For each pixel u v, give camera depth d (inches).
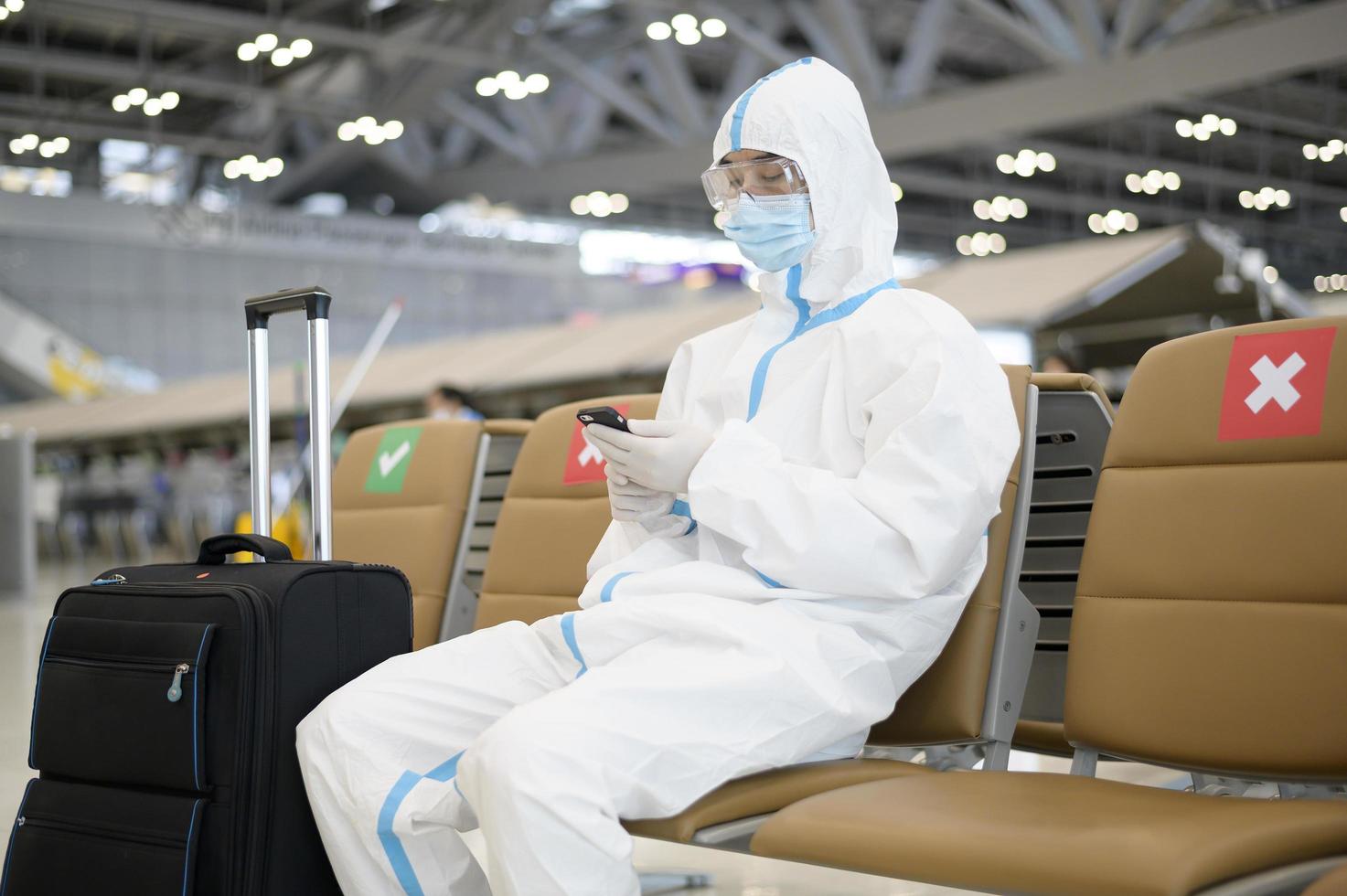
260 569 69.4
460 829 61.7
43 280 815.1
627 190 646.5
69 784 70.1
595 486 87.4
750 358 70.0
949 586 62.7
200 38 586.6
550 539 88.7
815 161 65.9
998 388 61.7
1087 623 62.1
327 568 69.1
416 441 104.0
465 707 63.8
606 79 601.9
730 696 56.3
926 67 486.9
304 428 314.8
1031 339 278.2
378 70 621.0
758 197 67.0
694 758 55.2
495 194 741.9
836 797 52.2
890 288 67.9
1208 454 60.3
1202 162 769.6
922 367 60.8
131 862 66.2
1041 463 75.3
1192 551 59.2
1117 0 514.9
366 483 106.2
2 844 102.6
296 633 67.1
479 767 53.8
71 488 602.2
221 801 65.0
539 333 456.1
